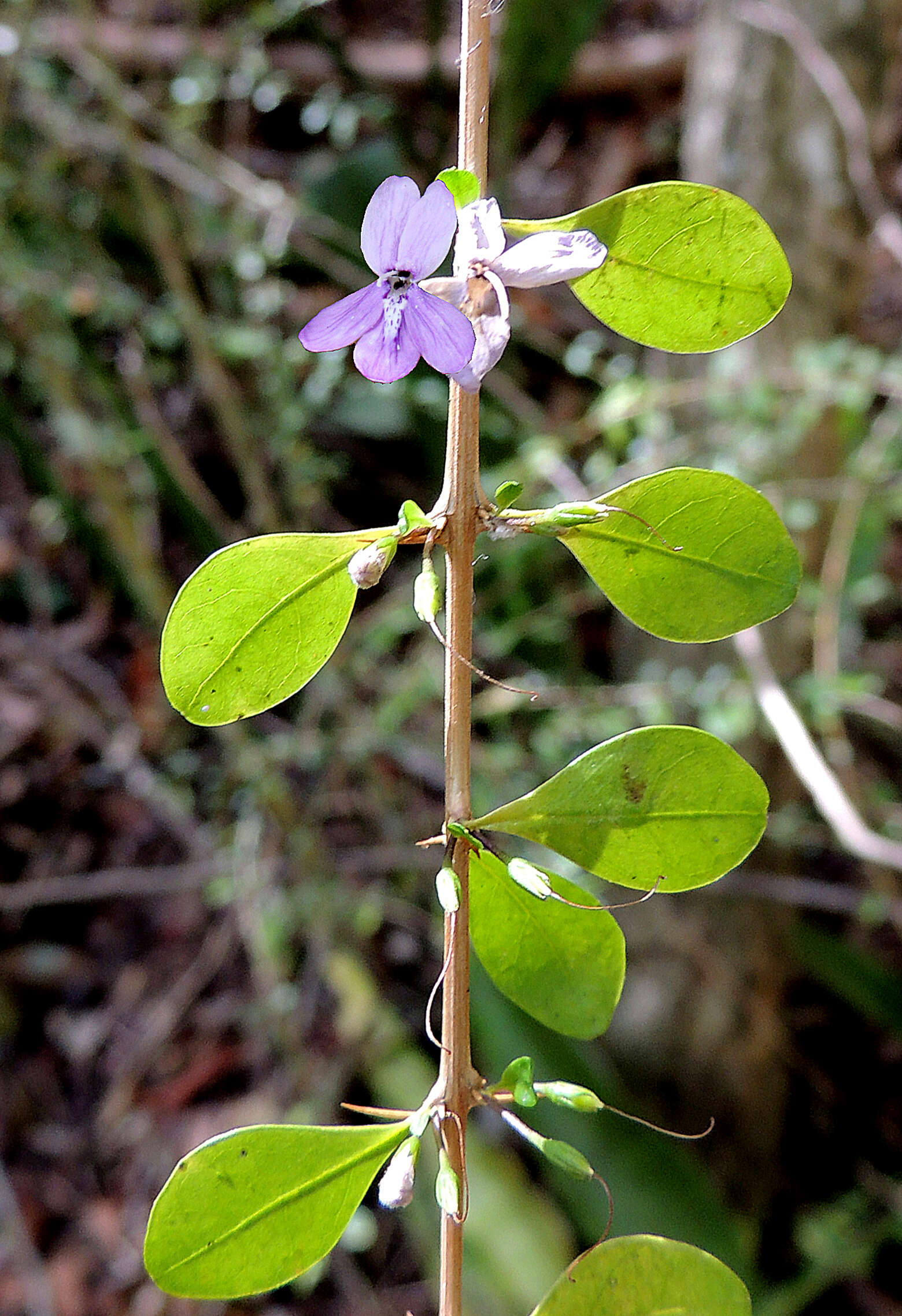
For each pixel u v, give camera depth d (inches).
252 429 17.1
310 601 4.8
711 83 15.4
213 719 4.9
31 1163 17.0
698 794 5.0
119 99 14.9
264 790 15.9
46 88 15.8
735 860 5.0
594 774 4.9
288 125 22.1
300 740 16.1
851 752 15.0
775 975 17.1
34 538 20.4
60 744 19.6
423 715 18.4
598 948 5.3
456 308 4.3
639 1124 14.6
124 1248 16.2
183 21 20.1
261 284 16.9
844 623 16.2
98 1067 17.8
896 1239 16.1
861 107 14.6
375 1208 16.3
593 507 4.6
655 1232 13.9
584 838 5.0
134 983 18.5
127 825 19.5
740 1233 15.4
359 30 23.6
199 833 18.1
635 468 14.7
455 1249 4.6
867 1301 16.3
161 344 15.9
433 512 4.7
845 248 14.9
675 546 4.9
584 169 23.3
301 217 16.1
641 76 23.5
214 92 16.3
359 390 17.0
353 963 17.3
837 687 13.7
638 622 5.1
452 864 4.9
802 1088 18.3
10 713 19.6
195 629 4.8
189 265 18.2
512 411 17.7
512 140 18.3
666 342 4.8
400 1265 16.0
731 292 4.7
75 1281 15.9
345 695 16.8
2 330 16.7
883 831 15.8
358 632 16.7
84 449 15.7
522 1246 14.3
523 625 16.2
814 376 13.6
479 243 4.4
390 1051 16.5
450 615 4.7
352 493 19.7
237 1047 17.8
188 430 19.7
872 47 14.3
